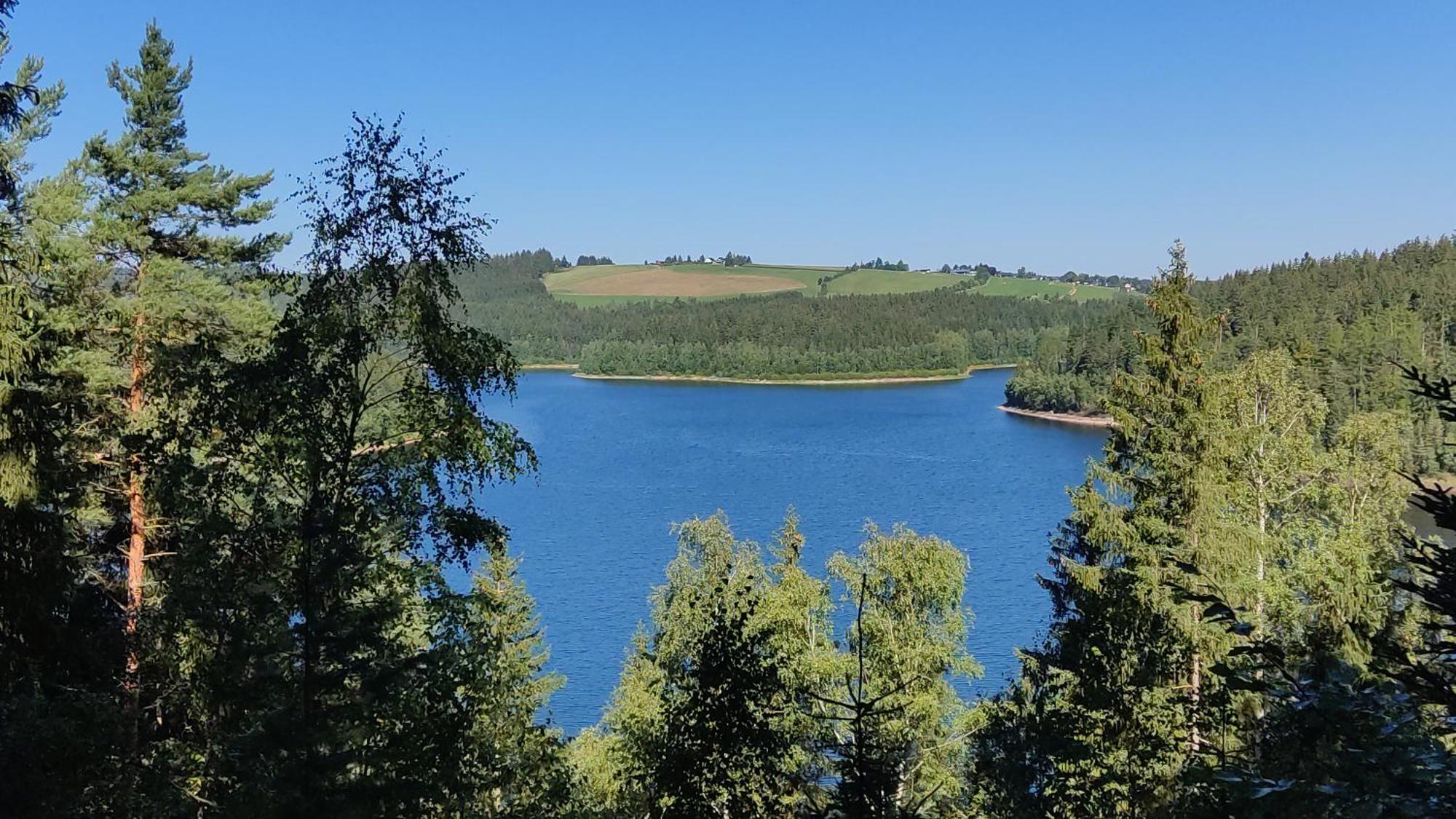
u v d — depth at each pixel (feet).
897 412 447.42
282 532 38.09
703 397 518.78
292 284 38.27
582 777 67.10
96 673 44.98
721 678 36.60
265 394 36.60
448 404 38.73
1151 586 57.36
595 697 127.54
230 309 58.54
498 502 246.68
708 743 35.68
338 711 36.55
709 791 35.19
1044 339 497.87
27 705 39.27
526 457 41.04
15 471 38.27
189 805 41.39
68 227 54.80
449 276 38.78
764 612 67.15
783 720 45.57
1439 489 14.83
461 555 39.37
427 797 37.24
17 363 38.34
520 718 56.34
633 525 220.02
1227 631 18.06
